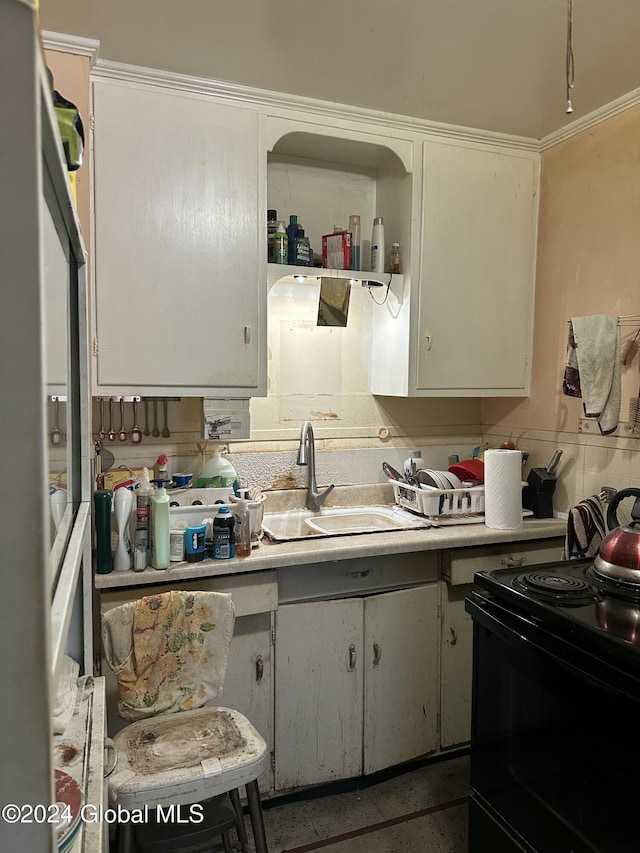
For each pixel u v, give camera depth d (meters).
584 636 1.24
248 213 2.05
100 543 1.72
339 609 2.00
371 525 2.45
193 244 1.98
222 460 2.24
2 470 0.48
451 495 2.28
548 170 2.44
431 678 2.17
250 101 2.03
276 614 1.93
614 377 2.12
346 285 2.29
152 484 1.97
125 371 1.93
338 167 2.49
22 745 0.49
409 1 1.53
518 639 1.40
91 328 1.88
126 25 1.65
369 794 2.09
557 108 2.16
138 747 1.40
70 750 1.02
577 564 1.69
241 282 2.05
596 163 2.21
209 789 1.31
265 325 2.10
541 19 1.60
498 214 2.43
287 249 2.24
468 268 2.40
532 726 1.38
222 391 2.06
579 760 1.24
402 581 2.13
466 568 2.16
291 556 1.88
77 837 0.78
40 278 0.48
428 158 2.29
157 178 1.93
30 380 0.48
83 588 1.32
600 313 2.21
